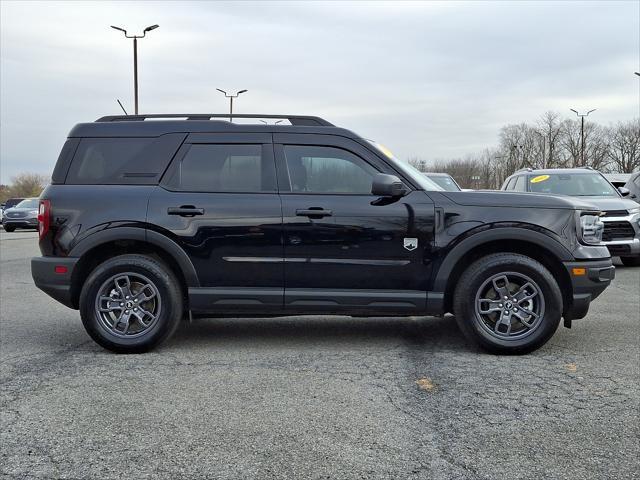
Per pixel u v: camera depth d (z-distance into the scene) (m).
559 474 2.70
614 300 7.14
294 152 4.86
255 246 4.73
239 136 4.90
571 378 4.08
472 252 4.80
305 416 3.41
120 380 4.11
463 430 3.20
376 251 4.69
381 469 2.76
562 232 4.64
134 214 4.77
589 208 4.78
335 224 4.68
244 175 4.85
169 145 4.92
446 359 4.60
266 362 4.55
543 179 11.18
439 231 4.66
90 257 4.94
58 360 4.65
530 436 3.12
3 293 8.30
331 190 4.80
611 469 2.75
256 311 4.82
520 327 4.72
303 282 4.74
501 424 3.28
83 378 4.16
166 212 4.76
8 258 13.67
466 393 3.79
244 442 3.06
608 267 4.72
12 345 5.18
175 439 3.11
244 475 2.71
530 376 4.14
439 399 3.69
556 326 4.61
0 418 3.41
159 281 4.76
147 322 4.84
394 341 5.22
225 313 4.89
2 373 4.30
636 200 12.41
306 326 5.88
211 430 3.22
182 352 4.87
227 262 4.75
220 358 4.67
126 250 4.99
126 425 3.30
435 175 10.51
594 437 3.10
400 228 4.67
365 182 4.80
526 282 4.64
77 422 3.35
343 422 3.32
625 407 3.52
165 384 4.01
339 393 3.81
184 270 4.77
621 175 16.12
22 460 2.88
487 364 4.45
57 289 4.82
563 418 3.36
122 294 4.82
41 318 6.43
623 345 4.96
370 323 6.03
